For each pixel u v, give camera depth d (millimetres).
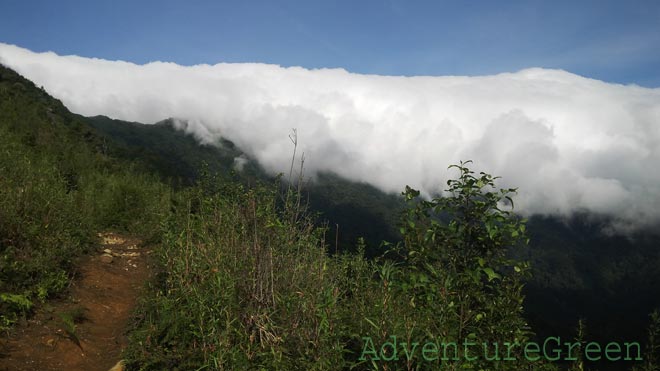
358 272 5562
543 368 3887
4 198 6504
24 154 9859
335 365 3686
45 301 5355
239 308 4551
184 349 4305
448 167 4152
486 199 3938
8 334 4391
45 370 4062
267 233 5156
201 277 5156
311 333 3975
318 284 4613
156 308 5215
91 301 5848
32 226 6340
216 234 6340
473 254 4043
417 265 4199
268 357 3967
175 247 6176
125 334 5156
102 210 10289
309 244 5473
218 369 3879
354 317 4312
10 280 5219
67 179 10797
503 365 3732
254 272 4773
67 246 6523
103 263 7457
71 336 4723
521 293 4059
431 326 3697
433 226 4027
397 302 4031
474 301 4000
